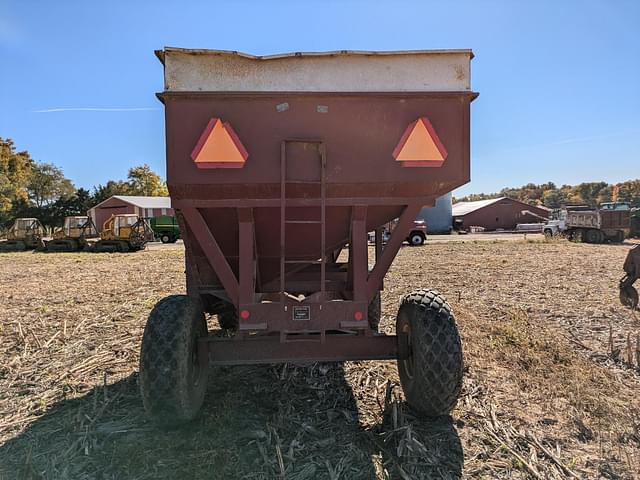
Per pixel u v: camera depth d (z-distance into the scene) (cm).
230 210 348
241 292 343
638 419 356
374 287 361
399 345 356
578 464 299
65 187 7625
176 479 281
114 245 2691
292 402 393
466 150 333
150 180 8375
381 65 321
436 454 310
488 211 5753
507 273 1246
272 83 315
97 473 290
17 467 299
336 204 341
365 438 332
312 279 504
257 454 311
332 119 321
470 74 328
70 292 1024
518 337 567
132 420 361
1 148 6331
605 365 484
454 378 329
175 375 314
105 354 531
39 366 498
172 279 1248
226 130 314
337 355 355
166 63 309
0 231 4856
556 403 387
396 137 327
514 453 309
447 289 973
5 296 982
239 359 352
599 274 1191
